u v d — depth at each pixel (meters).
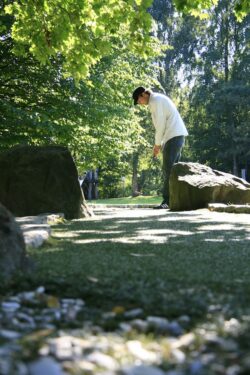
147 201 21.41
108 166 34.53
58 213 5.65
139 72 16.59
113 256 2.82
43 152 6.17
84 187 34.78
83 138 15.09
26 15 7.40
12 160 6.16
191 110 39.75
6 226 2.36
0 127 12.86
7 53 12.52
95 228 4.42
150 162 39.47
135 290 1.99
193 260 2.75
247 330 1.49
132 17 6.64
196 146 38.16
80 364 1.19
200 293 1.97
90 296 1.94
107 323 1.62
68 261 2.63
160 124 8.02
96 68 13.55
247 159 37.19
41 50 7.39
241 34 37.75
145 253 2.96
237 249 3.17
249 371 1.16
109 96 14.24
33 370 1.14
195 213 6.56
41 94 13.60
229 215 6.14
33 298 1.90
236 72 37.75
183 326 1.59
